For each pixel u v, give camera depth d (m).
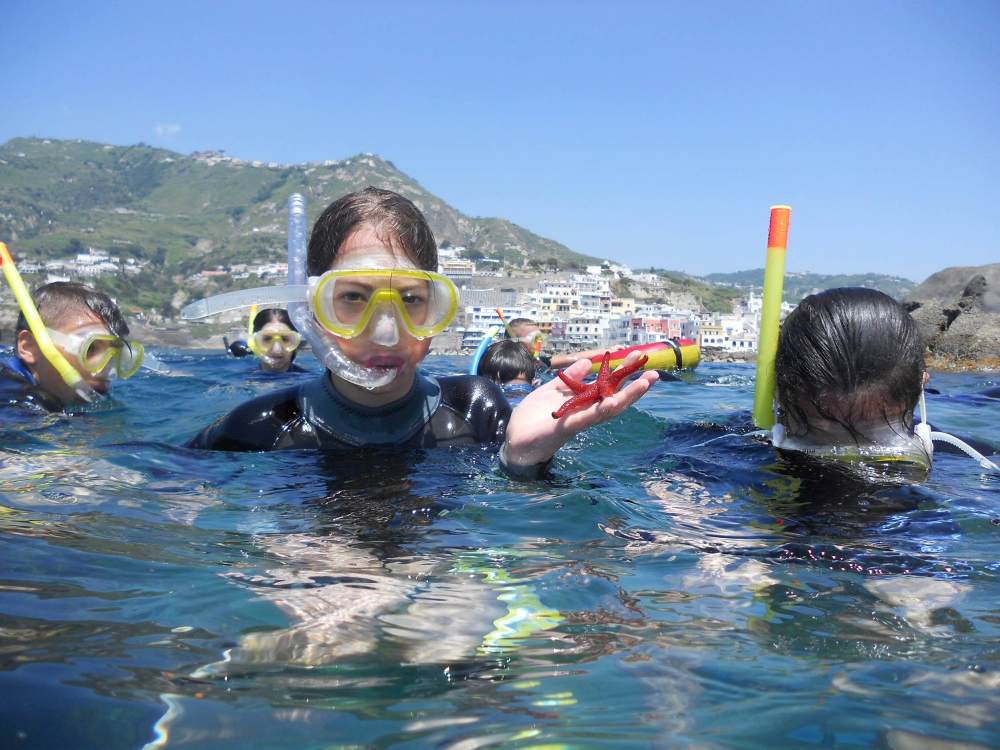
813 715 0.35
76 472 0.86
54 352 1.56
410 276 0.90
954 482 0.84
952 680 0.39
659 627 0.46
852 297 0.82
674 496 0.80
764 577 0.56
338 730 0.33
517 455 0.80
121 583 0.52
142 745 0.31
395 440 0.99
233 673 0.39
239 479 0.83
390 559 0.58
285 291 0.91
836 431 0.83
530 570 0.56
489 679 0.39
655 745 0.32
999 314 6.14
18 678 0.37
